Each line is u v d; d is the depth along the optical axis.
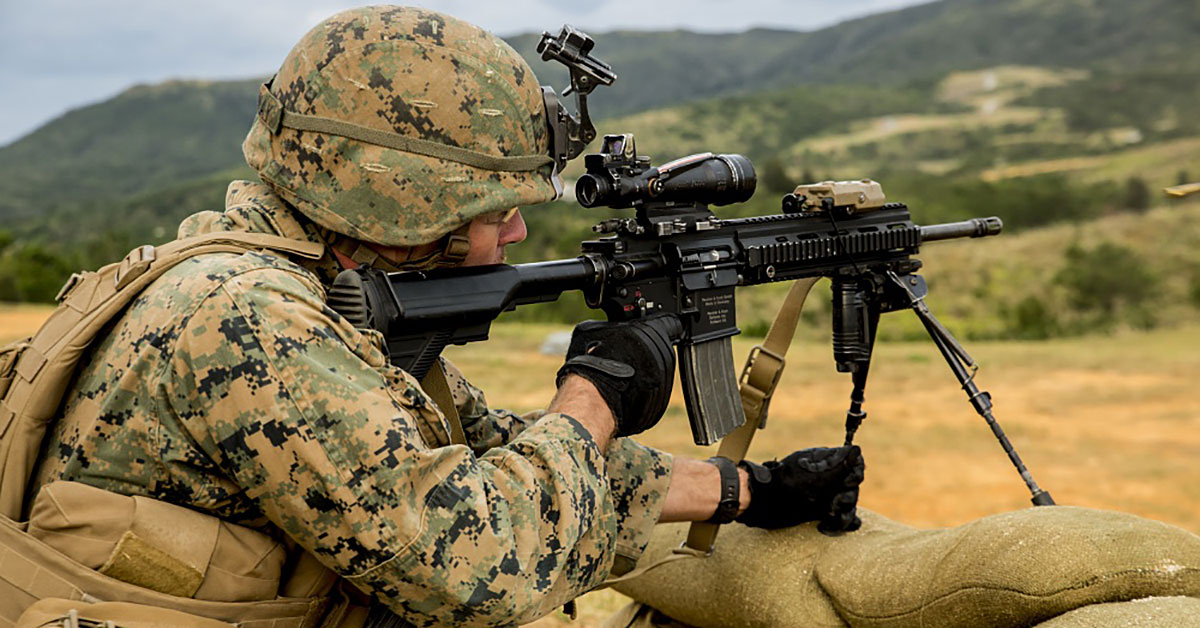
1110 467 10.20
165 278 1.71
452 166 1.85
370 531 1.63
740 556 2.63
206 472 1.66
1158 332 27.36
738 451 2.72
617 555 2.34
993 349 21.78
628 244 2.22
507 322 35.31
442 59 1.85
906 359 18.58
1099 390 15.15
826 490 2.50
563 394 1.99
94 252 58.97
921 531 2.52
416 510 1.66
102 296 1.74
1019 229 74.81
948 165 181.62
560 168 2.07
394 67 1.82
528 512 1.77
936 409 13.30
